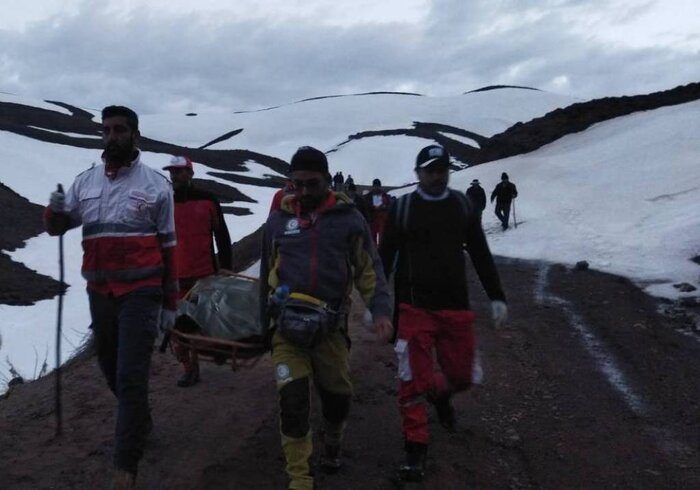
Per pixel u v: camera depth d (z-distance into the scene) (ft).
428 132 379.76
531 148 127.13
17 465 16.01
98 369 24.50
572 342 27.30
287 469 13.58
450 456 16.75
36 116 352.28
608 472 16.30
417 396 15.47
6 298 84.12
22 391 25.07
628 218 59.82
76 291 93.97
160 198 14.75
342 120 450.30
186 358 21.12
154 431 17.83
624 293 35.63
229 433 17.76
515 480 15.94
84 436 17.63
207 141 459.73
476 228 16.06
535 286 39.58
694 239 46.03
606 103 136.46
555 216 66.80
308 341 13.47
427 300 15.57
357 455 16.74
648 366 24.02
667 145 90.79
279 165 335.47
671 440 18.03
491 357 24.99
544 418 19.48
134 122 14.84
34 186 177.06
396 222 15.69
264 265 14.80
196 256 21.42
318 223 14.08
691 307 31.94
